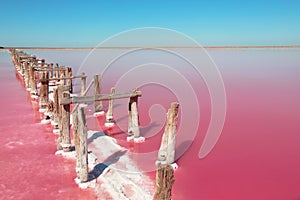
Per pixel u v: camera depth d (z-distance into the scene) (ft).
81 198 21.29
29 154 28.86
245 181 24.32
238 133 35.76
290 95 59.47
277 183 24.13
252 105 50.06
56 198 21.27
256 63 144.05
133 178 24.04
